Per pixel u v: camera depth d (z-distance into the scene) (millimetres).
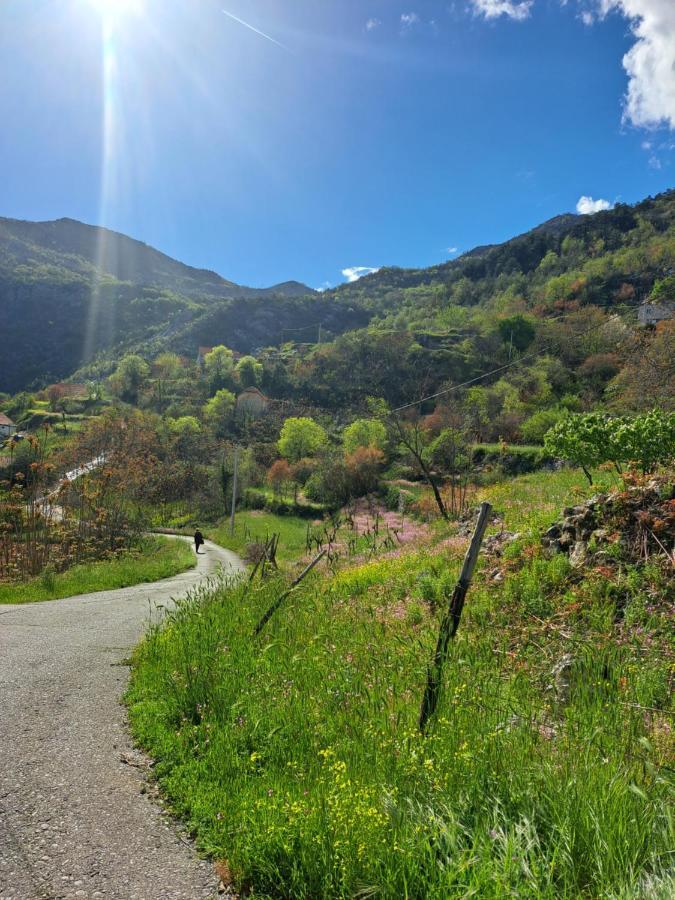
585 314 88750
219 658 5875
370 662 5152
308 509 50812
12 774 4074
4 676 6637
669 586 5977
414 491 39750
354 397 96375
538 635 5594
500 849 2404
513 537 9711
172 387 119688
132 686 6203
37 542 24031
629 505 7699
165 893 2773
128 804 3697
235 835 3121
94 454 44938
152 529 44250
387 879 2400
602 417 12844
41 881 2850
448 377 92812
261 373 114750
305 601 8156
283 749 4012
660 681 4207
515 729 3520
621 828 2455
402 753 3371
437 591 7875
